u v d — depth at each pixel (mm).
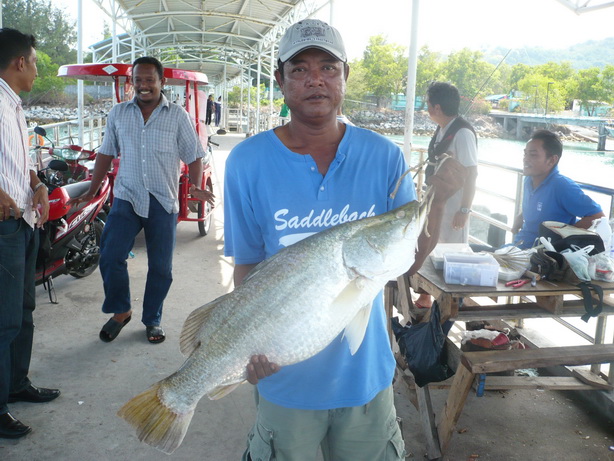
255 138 1838
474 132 4539
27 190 3211
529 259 3219
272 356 1609
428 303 4816
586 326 4773
